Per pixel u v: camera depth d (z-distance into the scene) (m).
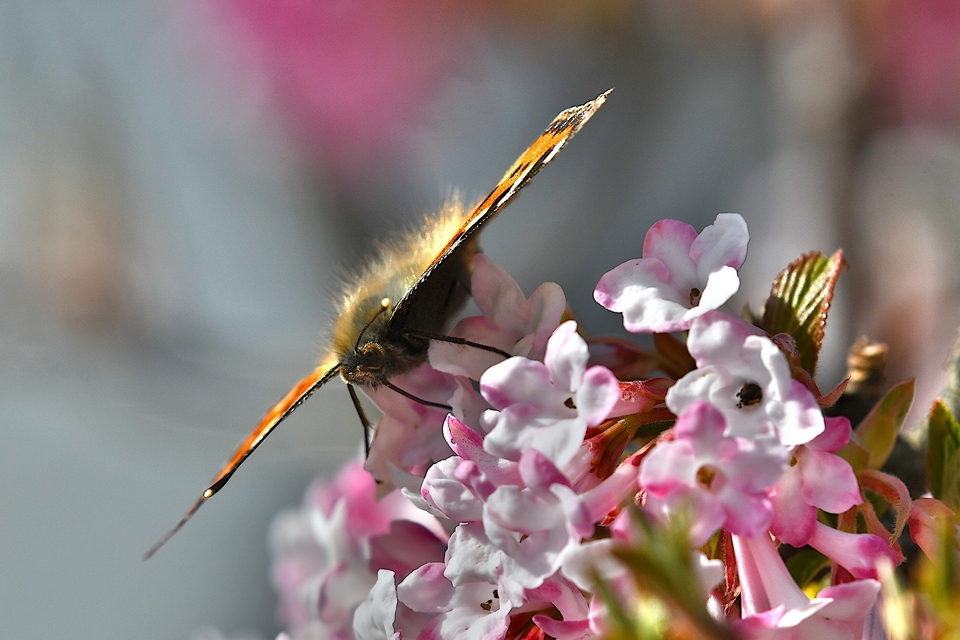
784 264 1.13
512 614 0.55
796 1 1.12
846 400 0.58
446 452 0.57
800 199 1.15
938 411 0.56
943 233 1.03
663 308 0.54
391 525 0.57
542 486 0.54
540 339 0.56
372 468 0.57
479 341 0.57
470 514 0.55
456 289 0.60
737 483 0.53
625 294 0.55
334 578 0.59
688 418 0.53
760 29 1.18
